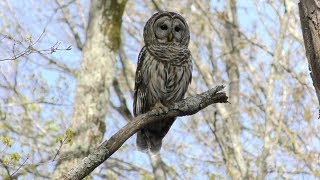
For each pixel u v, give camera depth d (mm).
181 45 10977
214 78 20062
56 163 14469
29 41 9141
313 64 6984
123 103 20453
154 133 10570
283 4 19375
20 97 17219
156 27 10984
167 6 20766
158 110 8758
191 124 21062
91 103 15562
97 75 15797
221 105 17359
